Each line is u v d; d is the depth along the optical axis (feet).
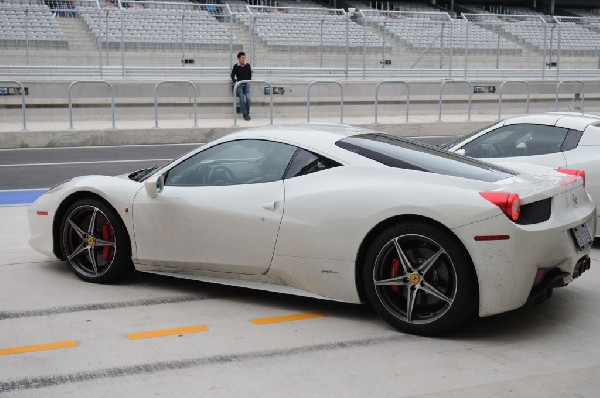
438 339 15.06
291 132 17.49
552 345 14.75
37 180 38.52
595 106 90.99
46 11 79.30
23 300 17.61
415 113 82.43
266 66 87.20
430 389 12.59
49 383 12.85
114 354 14.23
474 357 14.07
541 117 24.94
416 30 93.45
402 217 15.17
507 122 25.22
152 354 14.24
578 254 15.70
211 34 85.25
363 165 16.11
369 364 13.74
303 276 16.40
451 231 14.57
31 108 66.95
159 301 17.66
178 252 17.88
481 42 96.84
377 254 15.37
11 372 13.33
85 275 19.21
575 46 102.47
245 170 17.39
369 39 91.45
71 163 45.55
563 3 139.85
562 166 23.43
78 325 15.89
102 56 81.46
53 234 19.76
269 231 16.53
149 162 46.37
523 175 16.49
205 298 17.93
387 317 15.47
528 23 99.14
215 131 60.13
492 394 12.39
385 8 124.16
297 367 13.58
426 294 15.26
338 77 83.56
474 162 16.97
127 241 18.69
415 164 16.06
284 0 117.29
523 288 14.65
